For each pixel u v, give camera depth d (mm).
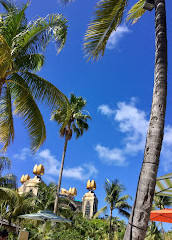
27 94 8688
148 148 2850
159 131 2896
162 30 3660
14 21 8438
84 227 58656
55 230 34562
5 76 8039
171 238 36219
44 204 34281
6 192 14250
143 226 2473
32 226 29844
